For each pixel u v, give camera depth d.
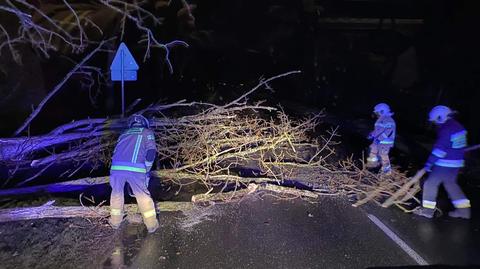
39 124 11.28
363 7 21.47
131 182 5.11
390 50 21.06
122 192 5.24
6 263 4.39
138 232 5.26
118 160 5.13
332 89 19.39
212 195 6.60
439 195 6.80
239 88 18.06
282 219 5.80
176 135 8.13
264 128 8.52
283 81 19.81
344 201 6.59
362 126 12.61
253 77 19.91
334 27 22.33
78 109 12.92
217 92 16.98
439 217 5.95
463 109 12.92
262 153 8.30
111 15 12.80
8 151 7.22
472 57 13.98
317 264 4.51
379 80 19.92
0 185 7.02
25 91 11.21
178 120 7.98
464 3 14.76
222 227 5.48
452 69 14.60
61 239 5.00
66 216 5.62
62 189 6.82
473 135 11.29
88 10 12.55
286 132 8.20
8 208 5.84
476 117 12.10
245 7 20.73
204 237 5.16
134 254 4.66
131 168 5.09
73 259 4.51
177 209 6.10
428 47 17.14
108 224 5.46
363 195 6.82
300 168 8.12
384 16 21.22
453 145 5.70
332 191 6.99
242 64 20.20
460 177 7.86
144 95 15.68
